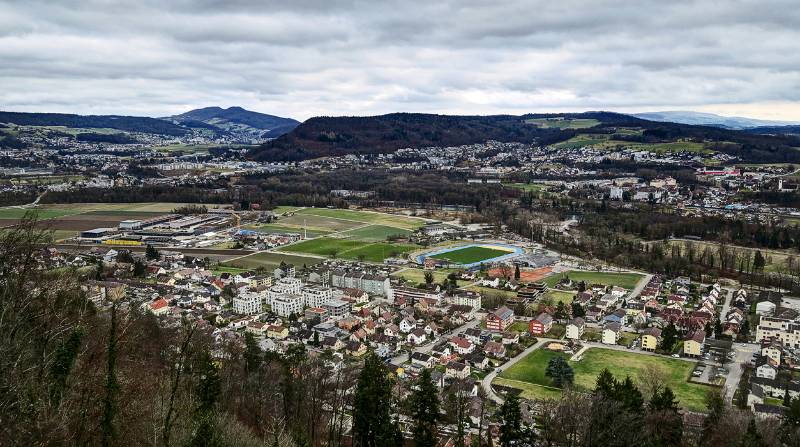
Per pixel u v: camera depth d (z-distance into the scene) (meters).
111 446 93.25
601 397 139.12
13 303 97.81
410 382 199.12
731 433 140.88
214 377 136.12
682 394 193.25
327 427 149.38
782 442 141.25
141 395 113.38
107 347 122.38
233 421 118.69
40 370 95.75
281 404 149.25
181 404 113.81
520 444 141.38
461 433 145.62
